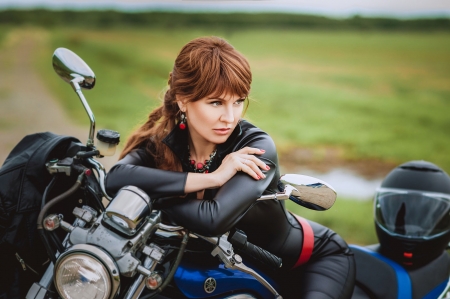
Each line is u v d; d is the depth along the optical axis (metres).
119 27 23.14
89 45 20.14
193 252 2.14
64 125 10.53
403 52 19.28
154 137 2.36
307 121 11.51
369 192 7.05
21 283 2.10
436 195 2.80
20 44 19.50
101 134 2.09
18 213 2.02
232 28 22.73
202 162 2.34
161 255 1.86
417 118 12.06
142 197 1.83
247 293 2.21
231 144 2.29
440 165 8.66
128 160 2.26
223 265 2.18
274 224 2.36
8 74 15.34
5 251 2.03
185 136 2.32
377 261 2.86
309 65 17.48
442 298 2.82
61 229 2.18
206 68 2.05
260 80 15.31
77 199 2.20
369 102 13.39
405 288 2.69
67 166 2.04
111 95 13.70
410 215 2.80
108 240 1.79
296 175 2.03
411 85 15.14
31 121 10.70
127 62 17.88
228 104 2.10
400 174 2.92
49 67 16.61
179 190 1.98
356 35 22.30
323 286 2.46
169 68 17.44
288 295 2.57
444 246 2.84
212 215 1.93
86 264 1.73
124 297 1.83
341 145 9.72
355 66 17.34
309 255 2.54
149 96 13.85
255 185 2.03
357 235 5.32
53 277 1.84
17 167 2.07
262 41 20.88
